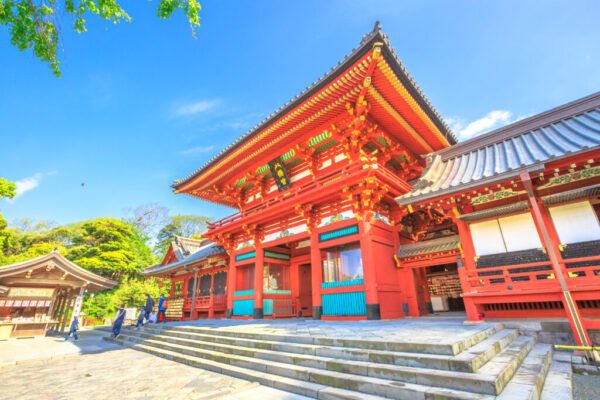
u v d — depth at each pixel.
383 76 10.74
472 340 5.84
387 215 13.83
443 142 14.95
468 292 8.82
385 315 11.34
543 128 10.98
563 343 7.42
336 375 5.29
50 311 19.95
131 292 33.50
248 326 11.37
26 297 18.98
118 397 5.65
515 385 4.30
